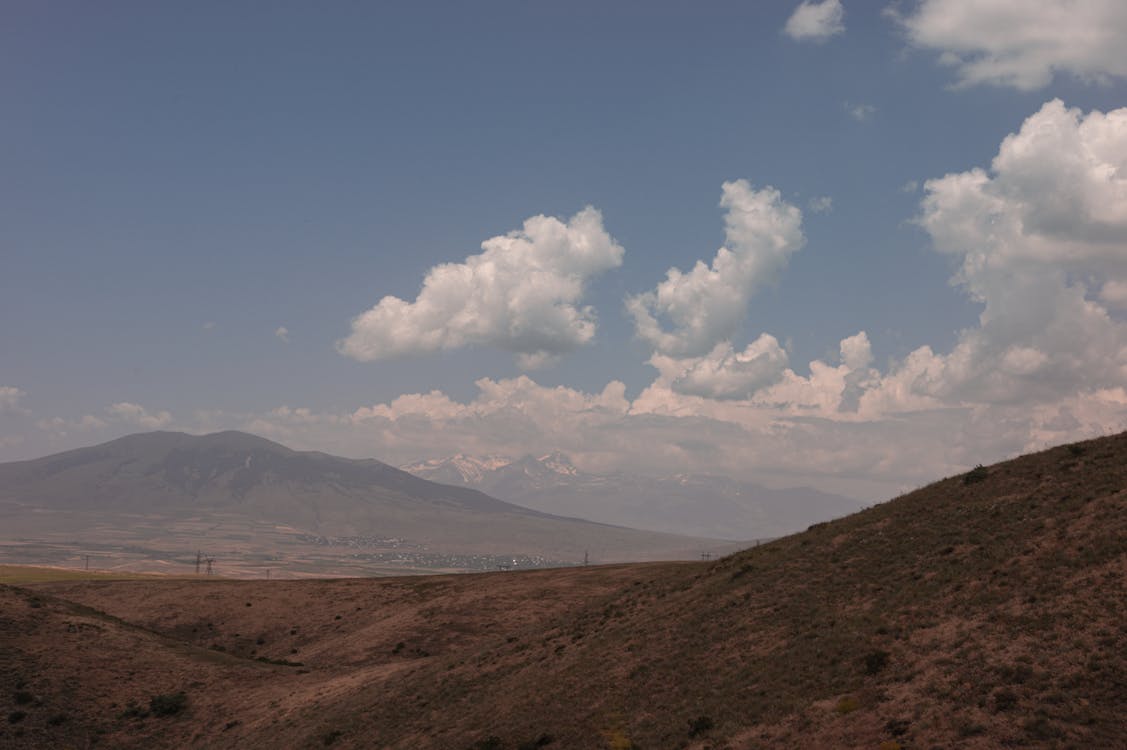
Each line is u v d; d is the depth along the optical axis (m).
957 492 55.84
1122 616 31.22
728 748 32.16
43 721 63.81
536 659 56.06
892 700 31.47
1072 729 25.94
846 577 47.38
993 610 35.81
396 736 49.69
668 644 47.56
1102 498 43.50
